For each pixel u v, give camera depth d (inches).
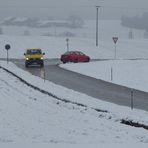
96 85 1886.1
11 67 2603.3
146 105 1355.8
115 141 788.6
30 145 736.3
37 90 1611.7
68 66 2866.6
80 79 2108.8
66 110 1183.6
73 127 949.2
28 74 2208.4
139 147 712.4
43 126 962.1
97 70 2534.5
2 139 816.9
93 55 4404.5
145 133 882.8
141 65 2662.4
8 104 1278.3
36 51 2886.3
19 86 1721.2
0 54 4463.6
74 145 733.3
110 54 4515.3
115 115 1082.7
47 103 1314.0
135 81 2047.2
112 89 1763.0
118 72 2401.6
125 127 950.4
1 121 1018.7
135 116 1072.2
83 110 1179.3
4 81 1867.6
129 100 1465.3
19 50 4685.0
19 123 997.8
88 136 848.9
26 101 1346.0
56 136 850.1
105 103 1318.9
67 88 1720.0
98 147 709.9
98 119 1045.8
